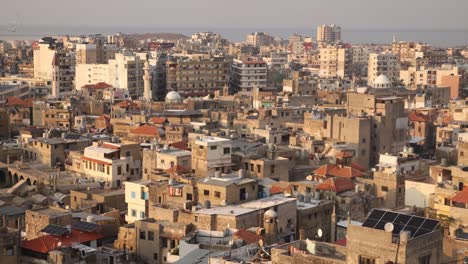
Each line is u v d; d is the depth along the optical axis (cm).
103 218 15112
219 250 12175
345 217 16100
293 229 14375
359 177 18675
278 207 14100
